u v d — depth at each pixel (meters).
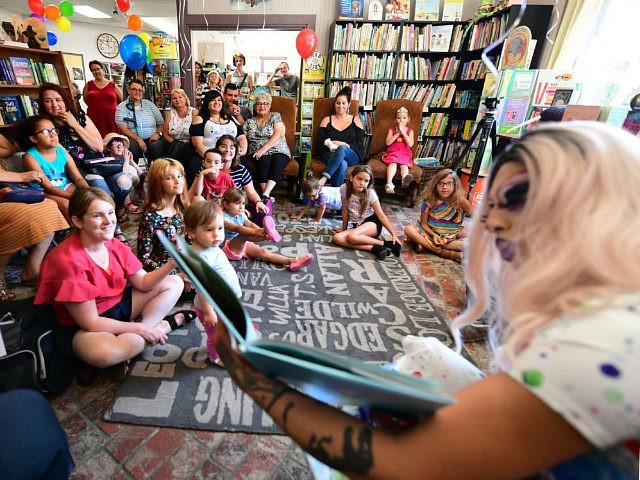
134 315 1.36
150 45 4.79
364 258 2.31
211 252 1.35
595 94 2.50
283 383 0.48
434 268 2.22
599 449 0.29
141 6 6.51
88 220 1.08
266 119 3.49
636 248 0.28
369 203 2.46
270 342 0.40
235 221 2.10
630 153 0.31
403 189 4.14
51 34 4.84
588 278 0.31
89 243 1.15
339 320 1.61
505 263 0.42
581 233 0.29
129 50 3.47
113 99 3.65
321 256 2.30
